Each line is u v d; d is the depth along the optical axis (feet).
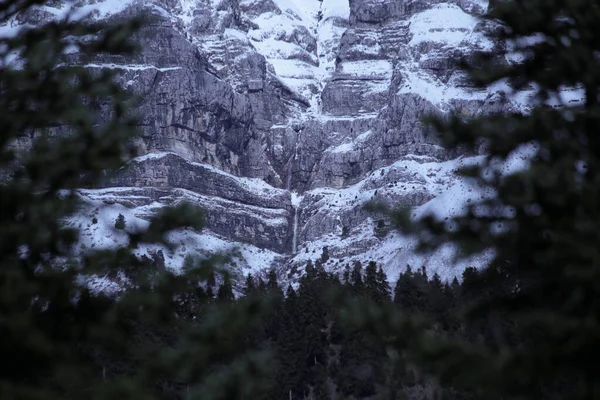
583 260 190.39
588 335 177.47
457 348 183.01
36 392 181.68
